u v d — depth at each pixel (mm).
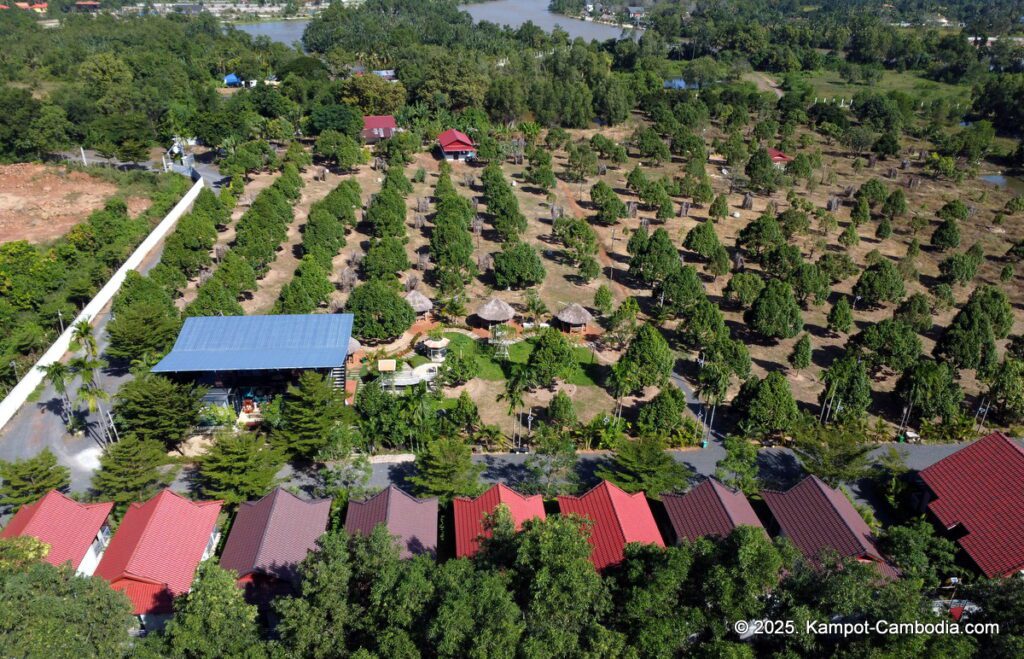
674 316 98875
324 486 66000
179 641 40938
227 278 94125
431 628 38156
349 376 82562
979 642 41750
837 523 56812
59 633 38375
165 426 67750
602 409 78938
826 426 72500
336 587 42562
